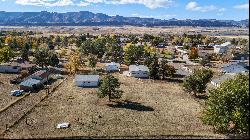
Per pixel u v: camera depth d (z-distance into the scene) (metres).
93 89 105.50
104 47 191.62
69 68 137.88
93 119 73.81
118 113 79.00
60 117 74.94
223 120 60.69
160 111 81.19
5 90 101.19
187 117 76.19
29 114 76.69
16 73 133.12
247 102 60.69
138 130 65.44
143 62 158.88
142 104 87.75
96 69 144.62
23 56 161.62
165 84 115.50
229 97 61.66
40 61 141.12
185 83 98.81
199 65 160.25
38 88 105.00
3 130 64.56
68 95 96.56
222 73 136.00
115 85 89.75
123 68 149.88
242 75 67.50
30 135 60.88
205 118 63.44
